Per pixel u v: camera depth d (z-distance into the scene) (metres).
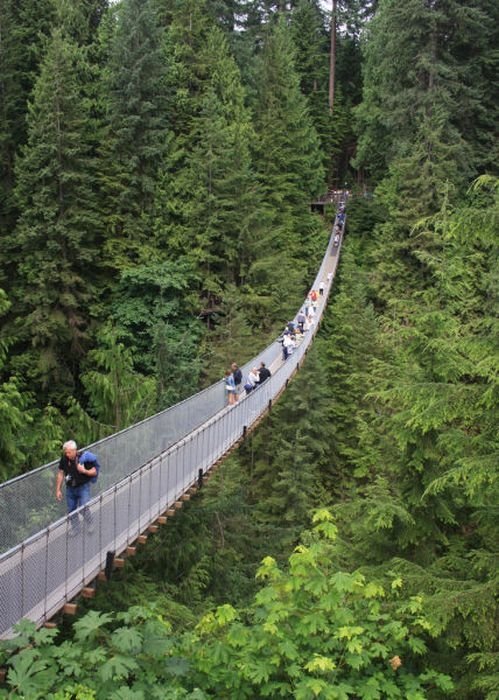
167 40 32.38
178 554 12.70
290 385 22.39
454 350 8.52
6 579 5.92
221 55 33.56
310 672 4.95
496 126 33.56
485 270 21.12
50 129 25.14
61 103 25.45
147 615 4.98
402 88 33.91
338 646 5.03
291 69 41.75
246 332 25.94
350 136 53.66
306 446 21.91
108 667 4.33
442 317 9.19
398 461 9.18
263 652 5.09
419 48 32.88
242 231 28.77
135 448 10.29
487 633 6.24
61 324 24.27
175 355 19.05
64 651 4.61
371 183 50.25
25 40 30.30
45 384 23.45
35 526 7.19
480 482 6.48
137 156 28.09
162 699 4.37
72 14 31.48
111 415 14.79
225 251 28.77
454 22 32.75
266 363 20.89
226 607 5.23
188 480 11.48
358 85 56.25
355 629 4.83
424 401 7.08
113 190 28.25
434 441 8.70
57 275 24.33
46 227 24.80
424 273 28.56
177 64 31.88
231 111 32.75
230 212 28.67
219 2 39.59
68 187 25.44
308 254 36.31
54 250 24.72
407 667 5.90
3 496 6.63
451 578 7.72
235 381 16.38
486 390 6.43
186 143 30.94
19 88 28.08
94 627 4.56
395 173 31.95
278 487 22.03
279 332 27.56
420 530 8.87
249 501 22.62
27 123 27.81
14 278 25.83
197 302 27.33
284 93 37.84
